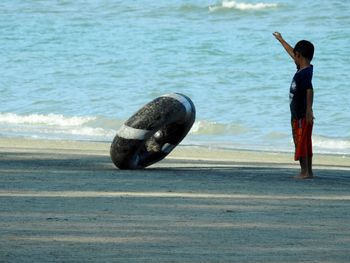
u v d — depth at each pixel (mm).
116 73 118312
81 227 27812
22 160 52812
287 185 41406
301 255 24062
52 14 177875
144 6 178500
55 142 71625
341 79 110875
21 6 188375
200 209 32406
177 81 112062
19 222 28625
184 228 28062
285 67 120438
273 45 138125
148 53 133750
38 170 46031
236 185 40719
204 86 108688
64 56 133500
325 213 32250
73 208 32000
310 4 165375
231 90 105562
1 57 134250
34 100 99688
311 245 25609
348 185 42312
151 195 36250
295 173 48188
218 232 27453
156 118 46594
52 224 28328
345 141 77125
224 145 74312
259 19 164250
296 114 44156
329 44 138250
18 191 37000
